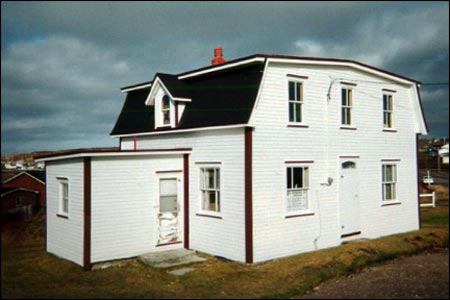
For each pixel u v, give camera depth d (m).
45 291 10.87
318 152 15.87
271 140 14.35
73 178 14.19
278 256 14.35
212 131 15.07
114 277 12.34
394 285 11.50
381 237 18.03
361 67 17.36
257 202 13.85
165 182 15.59
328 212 16.11
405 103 19.94
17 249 15.98
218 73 16.09
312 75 15.81
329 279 12.17
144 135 18.56
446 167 53.53
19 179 27.67
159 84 17.30
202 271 12.81
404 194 19.61
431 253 16.02
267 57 14.20
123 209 14.32
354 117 17.36
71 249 14.19
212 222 14.97
